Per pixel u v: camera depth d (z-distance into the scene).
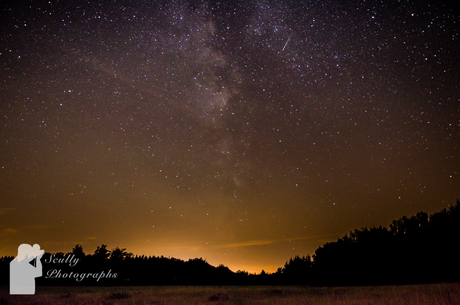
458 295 10.74
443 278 22.23
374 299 11.56
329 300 12.41
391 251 25.75
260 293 18.08
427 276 23.27
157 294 18.91
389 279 25.08
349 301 11.53
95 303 13.62
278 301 13.08
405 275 24.39
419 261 24.02
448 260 22.64
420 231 25.03
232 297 16.02
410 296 11.40
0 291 18.00
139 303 13.66
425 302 9.91
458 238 22.52
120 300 14.82
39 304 13.12
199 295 17.84
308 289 20.12
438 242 23.39
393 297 11.73
